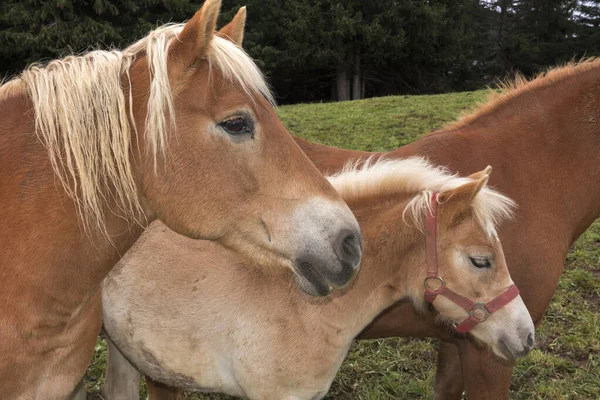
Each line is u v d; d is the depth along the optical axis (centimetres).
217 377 271
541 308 298
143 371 291
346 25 2442
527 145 302
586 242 638
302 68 2595
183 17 2267
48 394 210
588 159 301
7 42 1997
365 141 1016
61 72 186
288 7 2550
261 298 257
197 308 263
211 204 190
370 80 2916
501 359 285
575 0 3606
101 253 200
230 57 187
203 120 184
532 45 3347
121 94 183
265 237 192
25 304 188
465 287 262
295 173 192
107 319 288
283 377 257
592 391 395
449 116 1173
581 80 308
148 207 200
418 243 267
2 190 189
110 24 2105
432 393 395
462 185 251
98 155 187
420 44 2633
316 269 190
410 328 309
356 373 421
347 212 198
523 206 290
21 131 193
